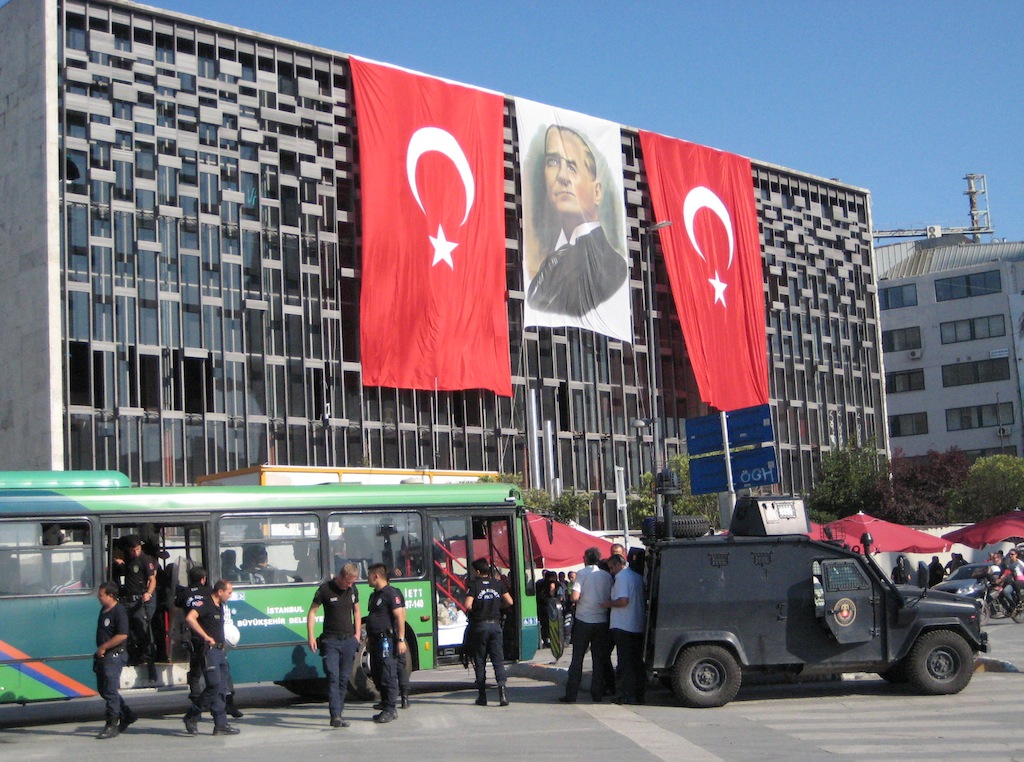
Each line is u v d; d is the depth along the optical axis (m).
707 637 15.98
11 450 45.78
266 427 49.94
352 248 54.09
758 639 16.06
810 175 76.25
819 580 16.23
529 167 55.41
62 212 45.53
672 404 66.31
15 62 47.06
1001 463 72.94
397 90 51.75
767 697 16.91
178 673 16.88
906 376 99.38
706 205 64.25
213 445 48.34
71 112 46.09
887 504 68.19
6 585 16.17
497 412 57.78
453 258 52.12
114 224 46.66
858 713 14.97
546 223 55.53
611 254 57.88
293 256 51.81
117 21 47.91
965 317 97.31
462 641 19.14
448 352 51.56
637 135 65.94
